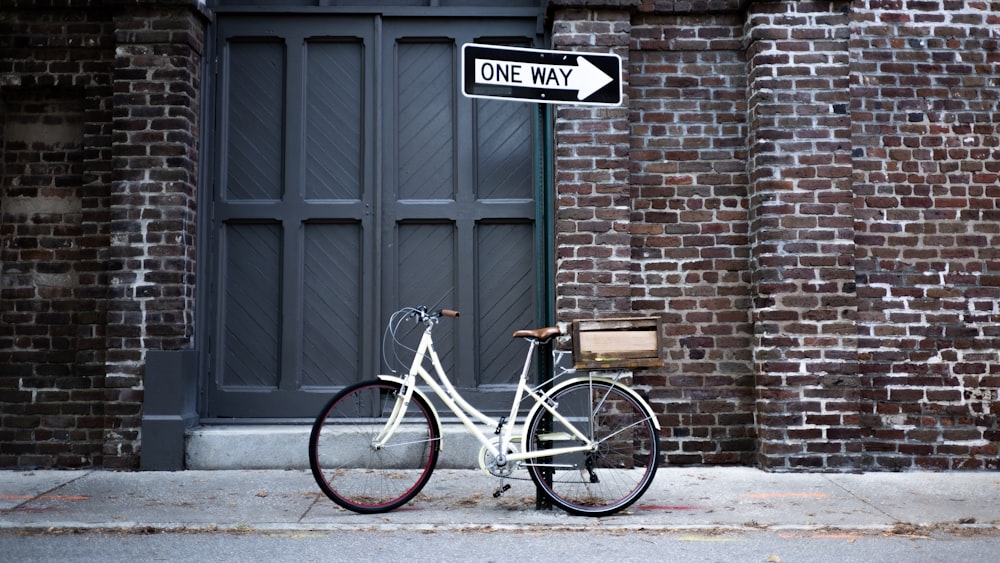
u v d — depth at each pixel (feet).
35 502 16.60
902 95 20.74
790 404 19.71
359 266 21.29
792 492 17.63
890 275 20.45
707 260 20.68
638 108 20.88
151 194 20.21
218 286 21.17
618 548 13.66
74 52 20.80
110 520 15.17
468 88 15.96
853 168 20.57
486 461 16.06
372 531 14.67
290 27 21.52
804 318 19.84
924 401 20.24
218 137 21.39
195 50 20.90
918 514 15.83
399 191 21.44
